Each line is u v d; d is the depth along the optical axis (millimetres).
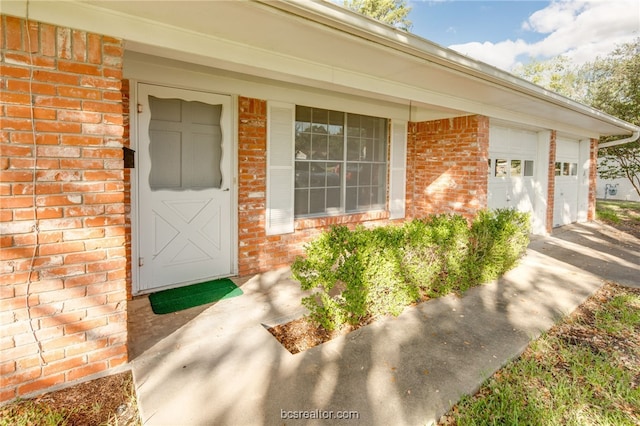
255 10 2414
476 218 5137
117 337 2520
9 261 2092
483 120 5715
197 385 2346
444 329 3236
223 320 3332
